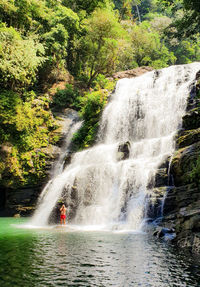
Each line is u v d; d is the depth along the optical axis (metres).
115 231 12.89
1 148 22.34
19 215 22.25
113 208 16.16
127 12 58.94
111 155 20.25
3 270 6.30
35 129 25.52
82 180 18.12
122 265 6.70
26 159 23.28
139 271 6.23
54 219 17.31
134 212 14.52
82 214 16.59
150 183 15.28
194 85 21.91
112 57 38.41
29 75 29.09
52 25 34.28
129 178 16.42
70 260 7.16
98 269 6.37
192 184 11.67
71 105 31.67
